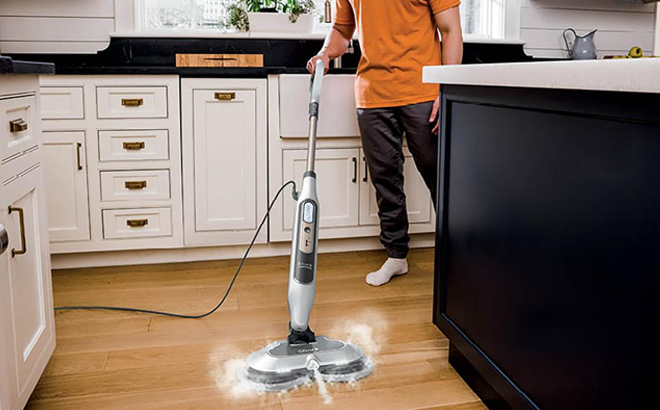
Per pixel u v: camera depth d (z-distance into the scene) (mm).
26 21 3016
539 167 1270
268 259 2961
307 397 1651
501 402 1526
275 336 2059
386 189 2590
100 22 3080
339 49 2684
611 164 1039
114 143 2736
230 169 2857
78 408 1591
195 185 2838
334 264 2873
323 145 2889
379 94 2441
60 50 3064
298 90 2787
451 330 1755
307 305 1792
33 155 1536
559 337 1226
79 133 2697
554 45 3611
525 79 1185
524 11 3537
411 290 2500
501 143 1429
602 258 1078
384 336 2045
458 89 1631
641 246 976
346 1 2574
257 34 3180
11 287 1334
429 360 1874
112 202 2773
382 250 3123
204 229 2877
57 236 2742
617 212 1030
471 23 3639
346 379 1738
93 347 1963
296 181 2906
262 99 2820
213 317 2225
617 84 919
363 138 2547
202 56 3090
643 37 3746
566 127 1167
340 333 2064
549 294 1255
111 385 1714
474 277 1610
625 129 1000
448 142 1729
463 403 1629
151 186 2803
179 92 2762
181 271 2775
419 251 3082
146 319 2205
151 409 1589
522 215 1350
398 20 2348
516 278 1389
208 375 1776
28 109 1509
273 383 1706
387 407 1604
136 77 2707
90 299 2408
